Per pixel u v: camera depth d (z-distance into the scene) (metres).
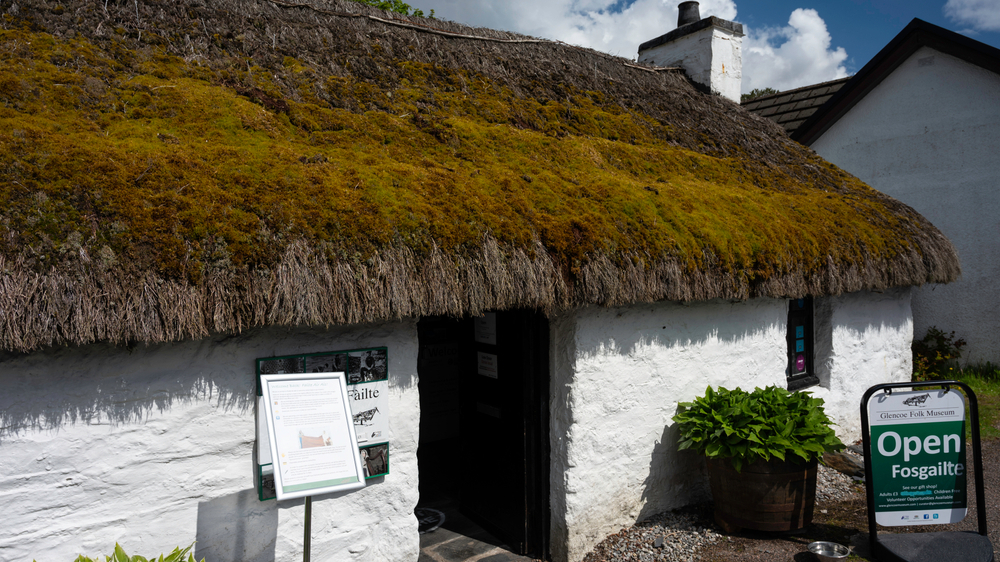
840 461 5.71
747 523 4.28
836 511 4.83
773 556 4.08
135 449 2.71
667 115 6.79
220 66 3.96
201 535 2.88
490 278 3.27
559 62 6.45
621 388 4.37
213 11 4.38
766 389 4.67
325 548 3.22
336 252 2.88
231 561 2.97
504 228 3.45
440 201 3.39
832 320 6.19
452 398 7.17
